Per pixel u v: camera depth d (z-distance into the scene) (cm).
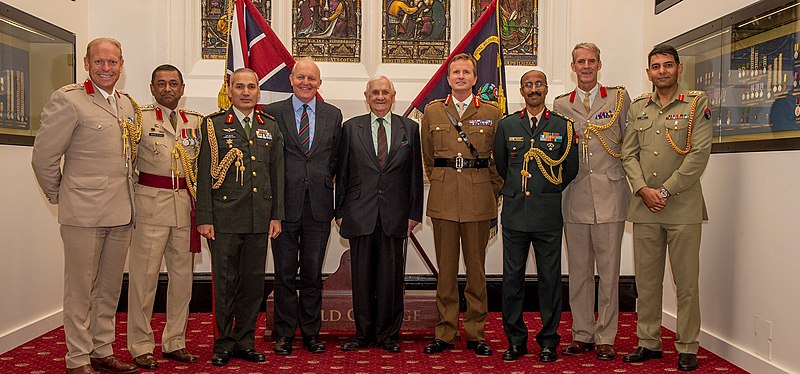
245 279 416
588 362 419
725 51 446
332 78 586
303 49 590
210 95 573
